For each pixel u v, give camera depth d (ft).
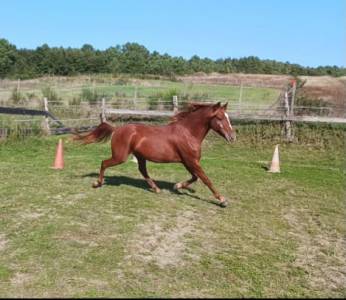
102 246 23.94
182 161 33.06
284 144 65.00
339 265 24.41
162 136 32.86
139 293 19.21
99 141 35.45
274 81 140.87
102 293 18.95
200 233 27.14
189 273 21.68
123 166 46.26
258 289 20.79
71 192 33.68
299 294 20.71
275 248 25.90
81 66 193.57
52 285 19.56
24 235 25.04
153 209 30.78
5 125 62.69
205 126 32.63
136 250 23.79
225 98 92.53
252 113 69.72
